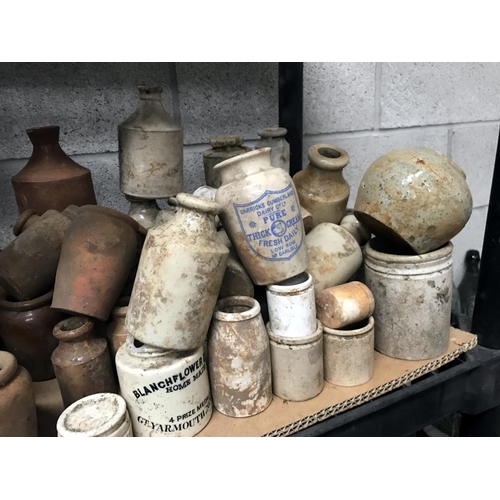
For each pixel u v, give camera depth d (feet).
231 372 2.23
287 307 2.29
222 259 2.10
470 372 2.83
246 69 3.97
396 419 2.58
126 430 2.03
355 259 2.68
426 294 2.57
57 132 2.93
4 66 3.28
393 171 2.47
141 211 3.11
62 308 2.27
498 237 2.82
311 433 2.27
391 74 4.52
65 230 2.50
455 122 5.01
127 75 3.61
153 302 2.04
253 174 2.22
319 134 4.40
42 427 2.36
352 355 2.44
